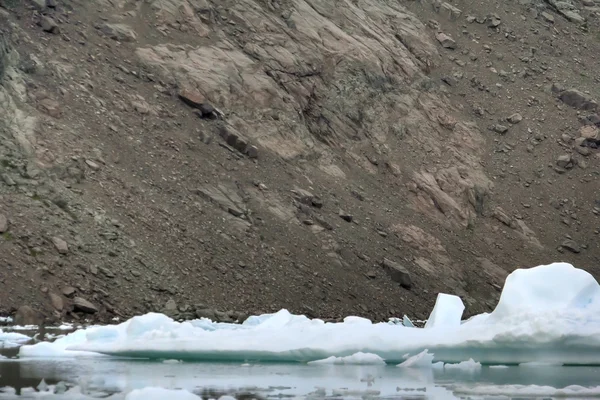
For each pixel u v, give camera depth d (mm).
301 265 70938
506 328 32844
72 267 56438
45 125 67375
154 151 73500
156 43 87750
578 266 96062
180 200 69688
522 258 94188
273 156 84562
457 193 98062
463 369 31484
